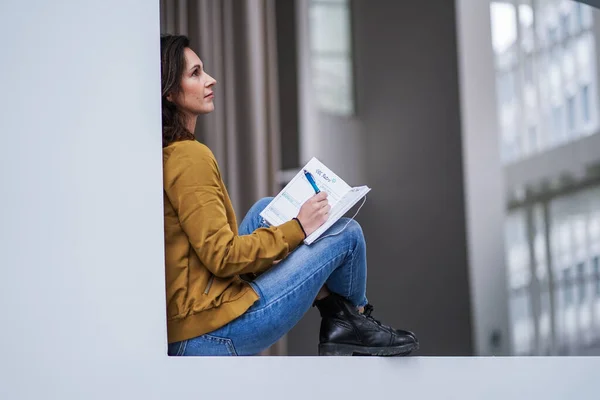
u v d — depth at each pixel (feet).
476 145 26.45
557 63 26.71
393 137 27.76
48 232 7.10
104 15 7.52
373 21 28.37
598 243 26.23
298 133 27.43
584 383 9.79
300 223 8.23
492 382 9.12
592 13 26.27
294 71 27.76
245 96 24.07
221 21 23.63
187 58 8.68
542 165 26.63
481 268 26.22
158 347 7.39
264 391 7.77
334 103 28.22
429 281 26.99
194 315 7.82
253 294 7.98
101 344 7.17
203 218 7.83
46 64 7.26
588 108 26.30
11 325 6.90
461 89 26.50
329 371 8.13
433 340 26.86
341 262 8.46
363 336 8.53
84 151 7.30
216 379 7.58
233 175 23.63
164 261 7.52
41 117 7.19
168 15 22.29
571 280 26.32
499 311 26.11
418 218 27.20
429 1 27.30
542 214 26.50
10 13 7.21
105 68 7.47
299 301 8.15
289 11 28.04
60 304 7.07
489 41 26.89
